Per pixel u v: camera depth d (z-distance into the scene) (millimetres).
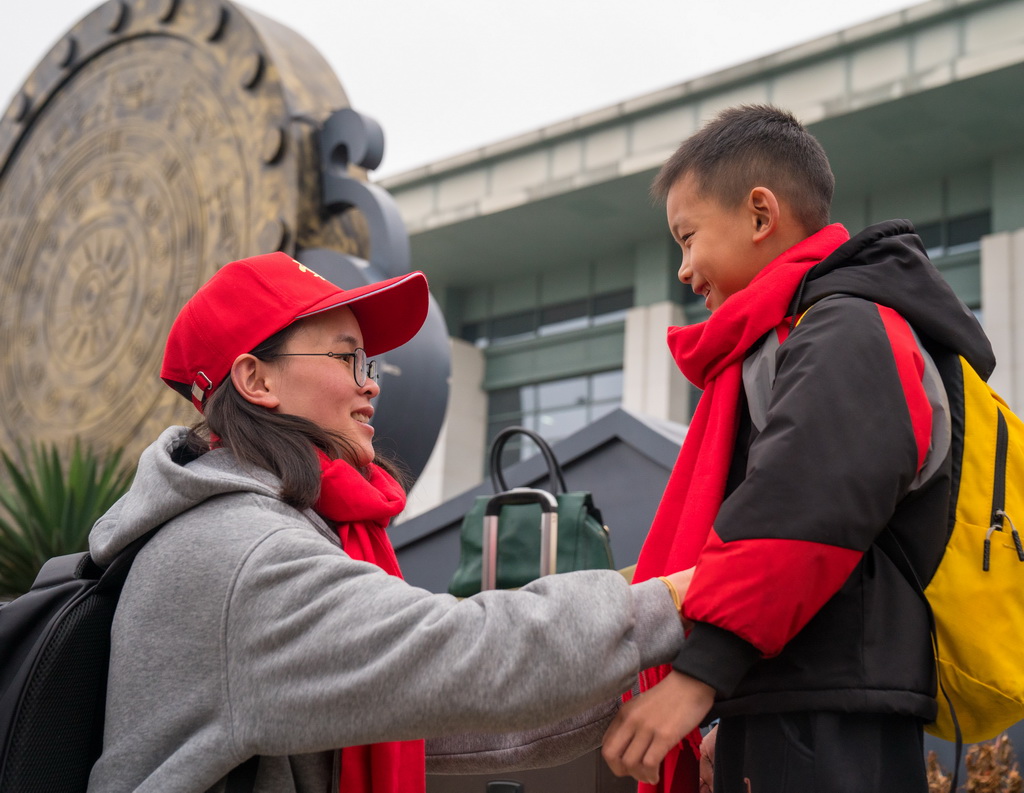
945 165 17359
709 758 1793
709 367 1717
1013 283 15945
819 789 1407
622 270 21094
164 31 7070
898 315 1592
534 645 1354
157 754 1411
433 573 4457
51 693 1460
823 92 15719
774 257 1759
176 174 6750
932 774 3096
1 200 8414
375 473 1804
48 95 8125
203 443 1706
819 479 1395
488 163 19328
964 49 14664
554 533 2938
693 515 1600
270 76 6152
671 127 17125
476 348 22438
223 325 1685
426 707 1336
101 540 1598
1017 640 1503
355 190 5637
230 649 1396
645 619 1430
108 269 7266
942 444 1525
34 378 7727
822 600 1389
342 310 1783
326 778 1528
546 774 2828
